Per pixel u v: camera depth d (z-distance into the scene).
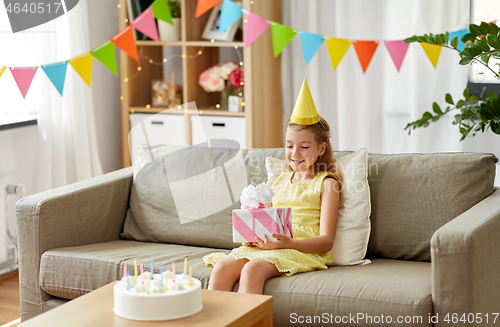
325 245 1.81
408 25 3.12
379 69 3.26
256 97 3.23
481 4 3.02
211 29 3.36
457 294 1.49
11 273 2.92
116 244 2.16
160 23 3.36
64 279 1.95
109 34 3.56
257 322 1.40
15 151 2.99
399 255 1.92
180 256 1.97
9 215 2.95
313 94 3.38
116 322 1.28
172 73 3.48
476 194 1.86
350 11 3.25
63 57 3.14
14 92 3.00
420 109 3.08
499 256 1.64
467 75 2.98
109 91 3.59
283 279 1.69
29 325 1.28
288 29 2.66
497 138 2.96
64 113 3.19
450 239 1.49
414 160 1.97
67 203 2.08
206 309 1.35
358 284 1.61
